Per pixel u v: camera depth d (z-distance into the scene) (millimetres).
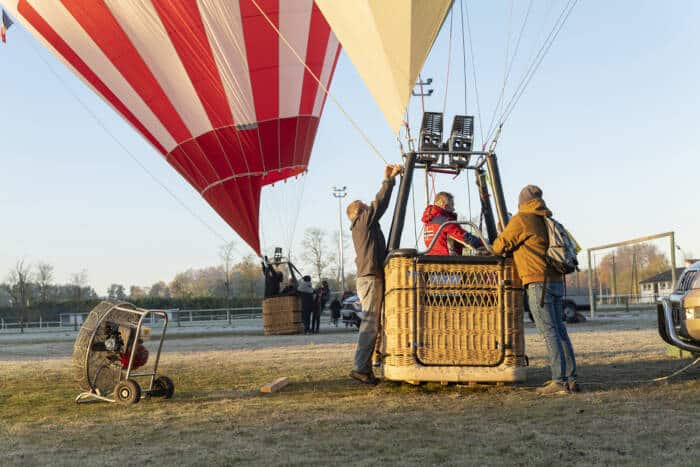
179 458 3980
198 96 15828
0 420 5590
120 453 4184
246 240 18453
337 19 7770
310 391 6672
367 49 7543
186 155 16891
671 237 9828
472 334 6281
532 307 6195
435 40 7359
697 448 3824
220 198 17594
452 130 6914
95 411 5945
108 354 6488
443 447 4059
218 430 4809
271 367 9164
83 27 14828
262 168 17031
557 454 3797
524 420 4805
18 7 14812
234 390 7000
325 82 16609
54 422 5398
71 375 9062
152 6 14516
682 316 6570
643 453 3760
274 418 5180
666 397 5559
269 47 15328
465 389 6371
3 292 67125
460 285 6309
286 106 16297
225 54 15219
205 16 14664
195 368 9352
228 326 30938
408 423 4820
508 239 6164
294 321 19438
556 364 6066
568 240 6184
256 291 63781
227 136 16453
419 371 6246
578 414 4945
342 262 54375
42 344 18891
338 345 13422
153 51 15117
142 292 87562
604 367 7934
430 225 6871
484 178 7336
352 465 3701
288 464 3768
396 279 6332
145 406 6117
